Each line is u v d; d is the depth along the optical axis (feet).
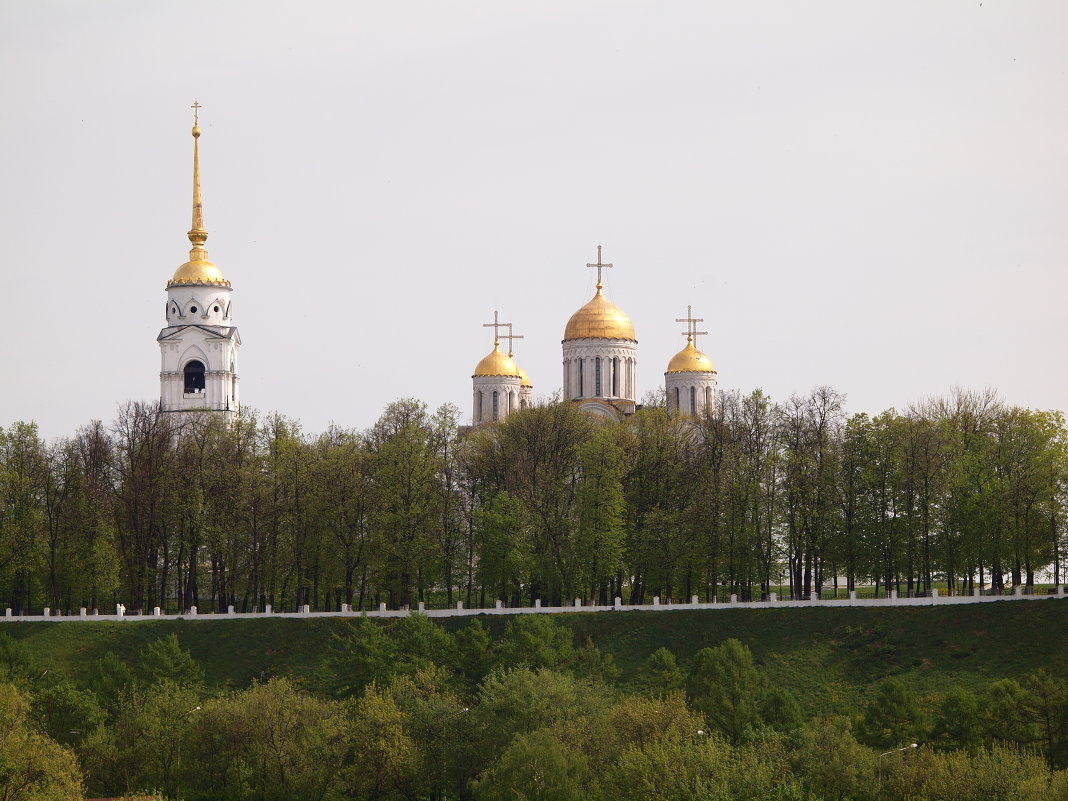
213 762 549.54
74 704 583.99
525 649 654.12
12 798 488.02
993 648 650.43
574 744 536.01
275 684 588.50
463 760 556.10
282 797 540.52
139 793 537.24
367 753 546.26
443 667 638.53
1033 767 495.82
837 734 532.73
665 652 643.86
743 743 566.77
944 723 561.02
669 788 489.26
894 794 503.20
